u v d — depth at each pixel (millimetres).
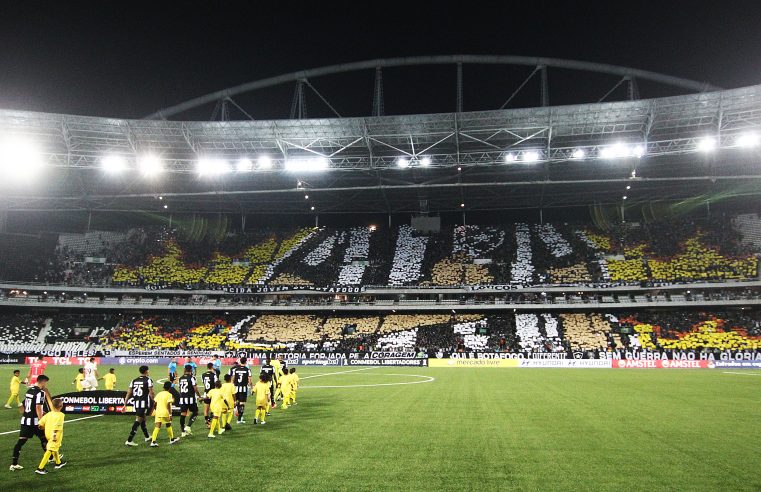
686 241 59969
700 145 39188
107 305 59906
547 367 47938
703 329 51562
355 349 54094
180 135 43656
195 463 10938
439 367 48719
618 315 56500
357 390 26312
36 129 42375
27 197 56531
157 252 67062
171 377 17750
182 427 14180
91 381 26781
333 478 9664
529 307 56562
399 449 12078
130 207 63375
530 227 69438
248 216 71875
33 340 57219
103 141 44281
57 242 66062
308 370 44500
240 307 59906
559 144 44750
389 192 60188
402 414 17672
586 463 10727
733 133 40750
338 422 16141
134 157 46281
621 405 19766
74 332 59344
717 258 56250
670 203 64125
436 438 13344
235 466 10641
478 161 48469
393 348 54250
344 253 67125
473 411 18266
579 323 55562
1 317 59812
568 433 13977
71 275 62250
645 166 49625
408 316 60469
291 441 13180
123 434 14570
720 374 37406
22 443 10773
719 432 14133
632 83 48406
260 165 47750
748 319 52406
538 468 10336
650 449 12000
